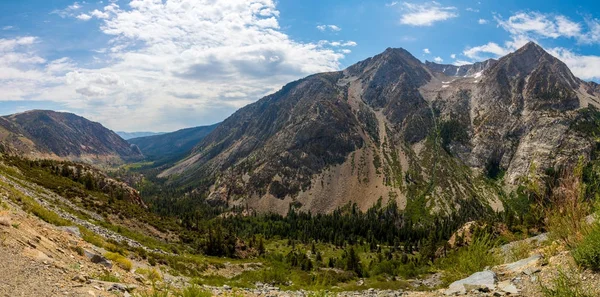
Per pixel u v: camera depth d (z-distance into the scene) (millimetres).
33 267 10789
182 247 64625
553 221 12633
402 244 191000
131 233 53125
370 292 25297
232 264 59250
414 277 74188
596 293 8945
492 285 12406
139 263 28188
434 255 100812
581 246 10734
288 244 176875
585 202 11797
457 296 12125
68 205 52156
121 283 13195
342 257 136250
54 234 17562
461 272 16641
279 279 44250
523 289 11328
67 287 10086
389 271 93938
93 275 12898
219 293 19797
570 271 10609
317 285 13938
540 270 12031
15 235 13086
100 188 101312
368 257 154750
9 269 9938
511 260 16172
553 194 12680
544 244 15469
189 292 13555
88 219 48469
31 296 8664
